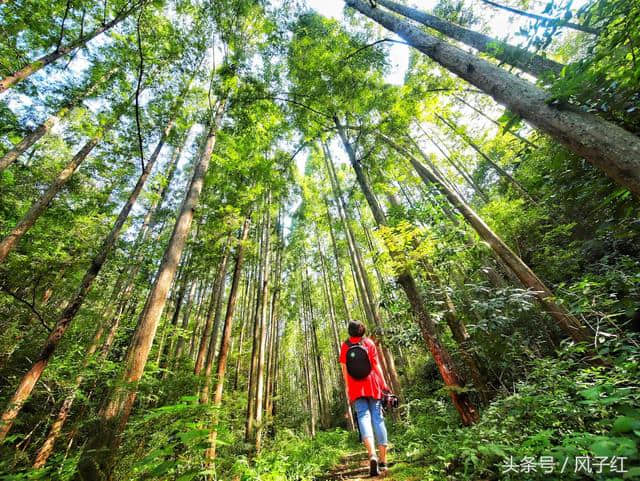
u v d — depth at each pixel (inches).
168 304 388.5
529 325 163.2
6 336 192.2
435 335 145.2
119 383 109.3
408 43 143.5
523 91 90.1
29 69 168.1
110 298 276.7
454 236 187.0
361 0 183.0
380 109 209.5
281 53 239.9
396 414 290.8
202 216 255.1
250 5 220.7
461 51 116.0
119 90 224.8
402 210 205.9
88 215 275.4
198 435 67.0
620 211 116.4
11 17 178.4
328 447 232.4
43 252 230.5
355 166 212.8
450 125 309.4
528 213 243.4
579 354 117.9
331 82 214.5
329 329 729.6
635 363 72.0
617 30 79.3
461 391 125.3
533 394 97.1
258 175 250.4
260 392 281.1
